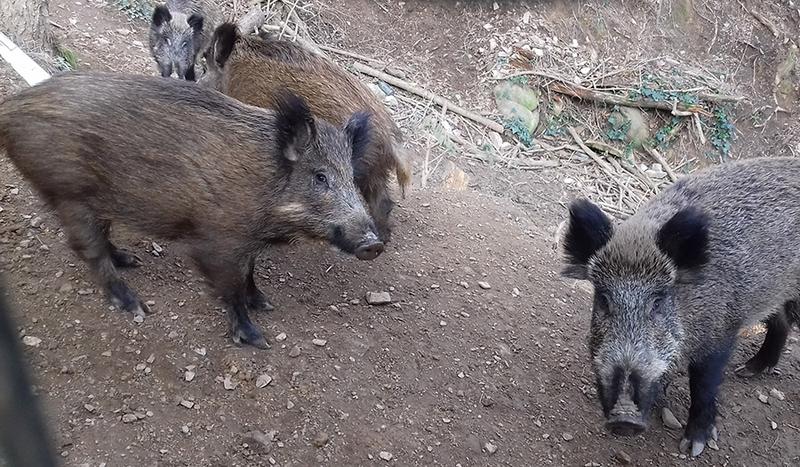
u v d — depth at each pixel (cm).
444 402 239
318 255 277
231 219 216
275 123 221
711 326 231
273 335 238
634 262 216
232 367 224
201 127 213
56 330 217
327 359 237
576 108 510
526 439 237
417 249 301
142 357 219
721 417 260
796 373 286
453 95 487
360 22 505
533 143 480
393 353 248
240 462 205
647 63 548
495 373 254
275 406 220
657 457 242
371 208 277
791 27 612
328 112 270
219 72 299
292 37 470
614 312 214
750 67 584
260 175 217
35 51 329
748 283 234
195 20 395
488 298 285
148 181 211
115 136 209
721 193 240
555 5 543
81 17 417
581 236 226
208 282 225
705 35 589
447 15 517
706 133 537
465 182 397
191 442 205
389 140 274
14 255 232
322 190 222
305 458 211
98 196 215
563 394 255
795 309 257
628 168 492
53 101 209
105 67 373
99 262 223
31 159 210
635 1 574
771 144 556
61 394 204
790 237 240
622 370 208
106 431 200
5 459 172
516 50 514
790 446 255
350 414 225
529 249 329
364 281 273
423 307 270
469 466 225
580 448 239
